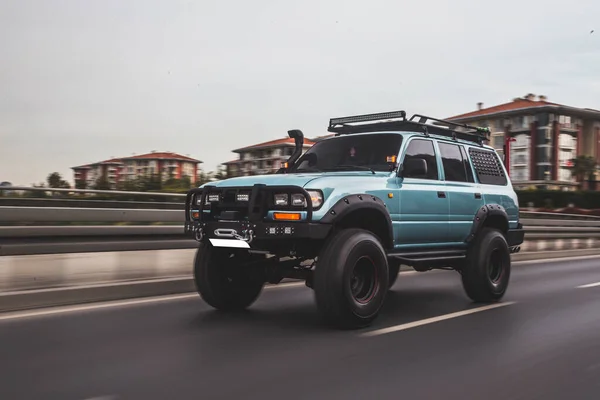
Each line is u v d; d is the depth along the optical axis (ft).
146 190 46.98
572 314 20.89
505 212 25.02
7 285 21.22
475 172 24.27
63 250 24.08
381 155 20.95
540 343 16.39
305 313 20.45
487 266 23.17
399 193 19.92
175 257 29.76
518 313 21.07
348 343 16.05
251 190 17.76
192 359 14.21
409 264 20.92
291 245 18.54
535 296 25.39
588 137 259.39
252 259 20.33
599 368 14.01
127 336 16.52
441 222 21.62
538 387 12.54
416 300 24.26
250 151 262.88
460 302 23.71
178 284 24.12
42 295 20.29
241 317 19.60
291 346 15.64
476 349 15.58
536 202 209.15
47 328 17.26
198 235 18.70
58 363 13.70
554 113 240.32
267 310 20.99
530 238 48.39
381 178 19.61
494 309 21.95
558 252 47.03
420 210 20.71
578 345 16.21
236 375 12.95
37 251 23.35
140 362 13.88
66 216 24.41
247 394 11.70
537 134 242.17
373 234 18.38
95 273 24.57
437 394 11.93
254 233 17.25
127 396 11.48
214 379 12.63
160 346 15.46
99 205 29.37
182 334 16.90
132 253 29.86
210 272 20.15
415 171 19.79
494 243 23.49
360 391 12.00
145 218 27.45
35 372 12.99
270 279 19.81
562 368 13.96
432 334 17.35
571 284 29.60
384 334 17.25
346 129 24.66
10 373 12.90
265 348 15.39
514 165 248.73
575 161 243.40
